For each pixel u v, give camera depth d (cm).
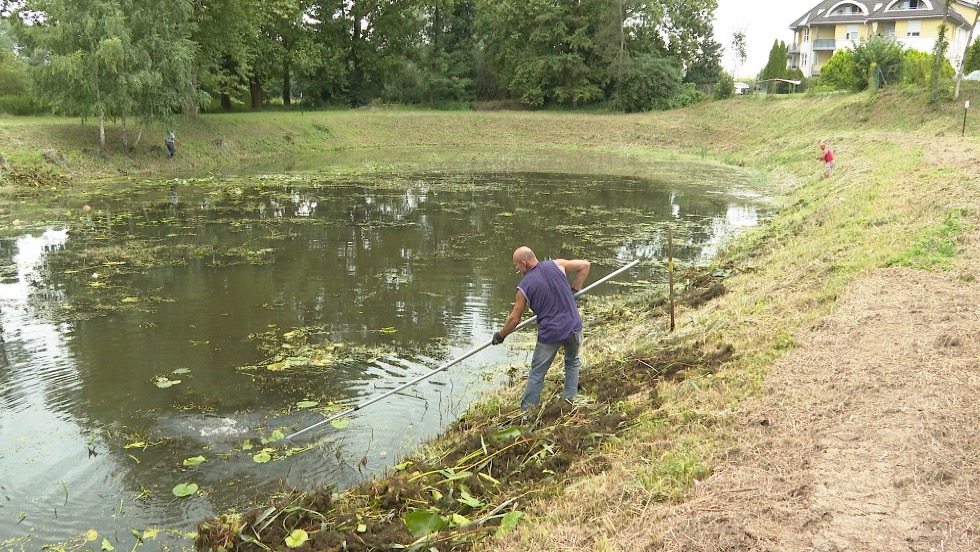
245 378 725
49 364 759
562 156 3481
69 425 621
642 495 418
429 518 425
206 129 3244
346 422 623
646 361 687
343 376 733
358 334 860
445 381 718
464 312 948
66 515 489
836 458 421
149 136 2898
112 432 608
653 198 2031
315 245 1355
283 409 655
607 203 1925
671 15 5044
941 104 2912
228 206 1833
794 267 959
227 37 3284
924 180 1340
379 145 3969
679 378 621
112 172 2527
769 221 1592
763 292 862
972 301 656
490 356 790
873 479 395
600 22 4822
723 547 352
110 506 500
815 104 3678
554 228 1543
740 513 377
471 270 1172
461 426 607
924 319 626
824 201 1516
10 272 1146
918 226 967
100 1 2470
